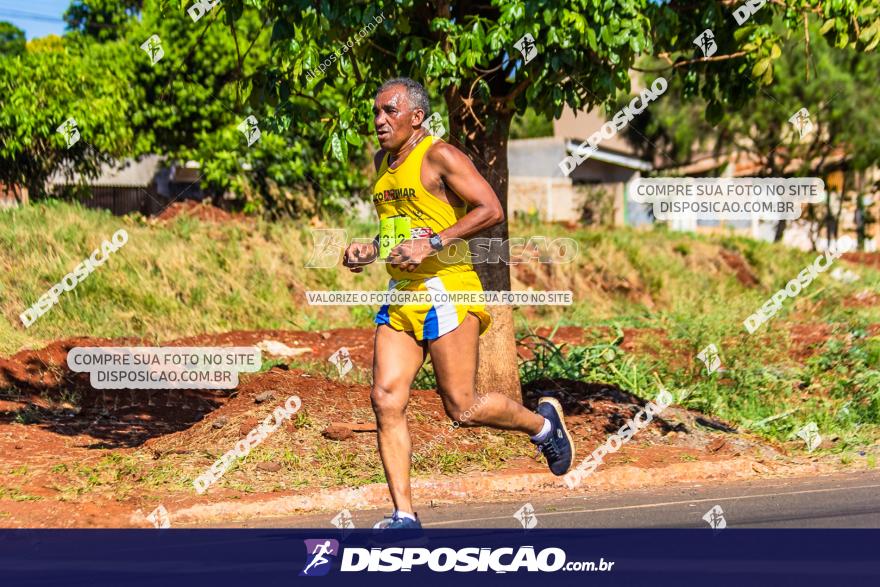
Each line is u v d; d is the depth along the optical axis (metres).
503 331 10.77
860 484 9.24
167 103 26.55
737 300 21.66
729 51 11.31
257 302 18.55
